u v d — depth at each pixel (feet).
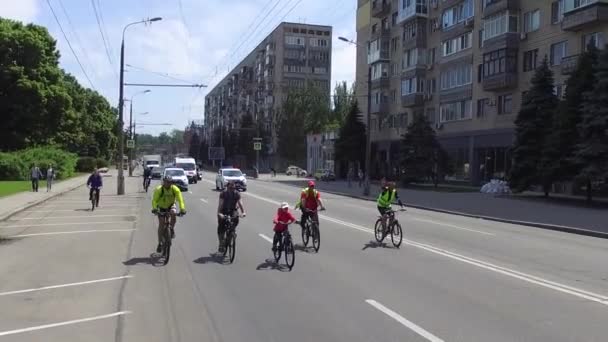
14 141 189.16
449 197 125.18
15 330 22.53
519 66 147.33
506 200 115.44
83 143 306.35
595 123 95.86
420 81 197.06
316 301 27.61
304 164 344.69
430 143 162.50
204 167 455.63
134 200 102.12
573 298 28.94
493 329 23.02
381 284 31.73
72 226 61.62
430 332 22.49
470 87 168.45
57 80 200.75
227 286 31.04
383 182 50.78
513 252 46.26
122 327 23.02
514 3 147.02
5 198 98.99
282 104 363.15
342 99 347.56
